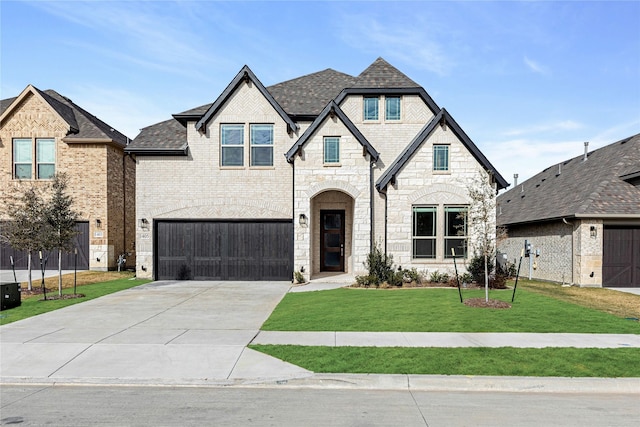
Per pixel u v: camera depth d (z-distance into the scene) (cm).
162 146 1814
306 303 1248
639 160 1794
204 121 1791
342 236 1920
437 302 1209
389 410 544
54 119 2070
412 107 1817
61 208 1371
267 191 1817
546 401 577
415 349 762
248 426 495
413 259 1658
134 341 834
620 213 1579
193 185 1822
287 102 1933
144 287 1617
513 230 2281
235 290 1542
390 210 1658
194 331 917
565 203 1792
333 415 527
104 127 2331
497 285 1502
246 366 694
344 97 1820
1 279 1764
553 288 1573
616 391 616
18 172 2080
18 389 622
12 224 1382
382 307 1148
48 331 916
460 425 501
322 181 1703
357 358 719
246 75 1798
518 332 884
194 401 573
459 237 1659
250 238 1816
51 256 2106
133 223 2350
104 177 2073
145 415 528
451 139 1658
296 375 650
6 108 2148
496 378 630
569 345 787
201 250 1819
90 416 525
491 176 1642
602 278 1619
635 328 920
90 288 1572
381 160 1800
